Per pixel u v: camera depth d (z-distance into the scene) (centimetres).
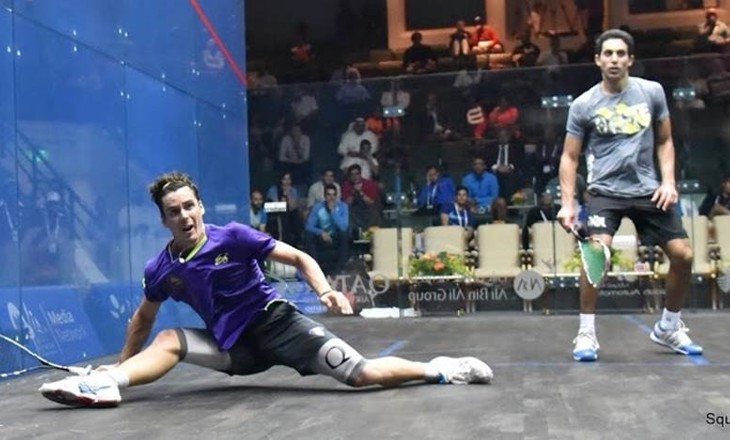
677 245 364
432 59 1255
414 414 235
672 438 195
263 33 1372
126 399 282
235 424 230
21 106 388
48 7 414
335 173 802
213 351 287
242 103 711
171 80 560
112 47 479
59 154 419
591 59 1228
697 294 730
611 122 363
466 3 1370
